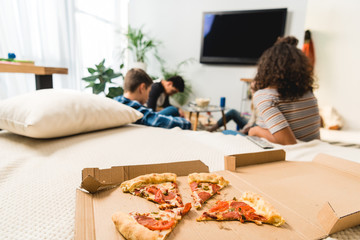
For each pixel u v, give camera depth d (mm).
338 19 2787
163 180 482
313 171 579
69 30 2764
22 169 552
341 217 346
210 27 3432
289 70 1047
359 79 2744
